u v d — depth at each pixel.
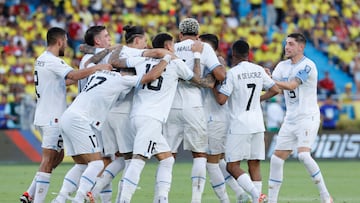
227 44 70.00
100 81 25.70
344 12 76.75
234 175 27.19
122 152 26.81
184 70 26.02
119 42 67.44
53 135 26.59
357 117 61.06
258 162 27.78
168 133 27.05
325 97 63.47
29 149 53.62
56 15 68.31
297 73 28.16
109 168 27.41
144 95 25.94
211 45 28.42
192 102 26.81
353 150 57.38
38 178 26.89
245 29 71.94
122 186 25.97
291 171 47.69
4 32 65.06
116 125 26.70
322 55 73.38
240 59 27.28
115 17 69.38
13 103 54.31
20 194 34.53
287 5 74.94
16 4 67.88
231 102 27.30
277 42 72.12
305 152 28.27
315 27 74.31
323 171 48.12
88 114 25.52
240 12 73.94
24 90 59.50
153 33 68.50
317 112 28.69
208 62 26.73
